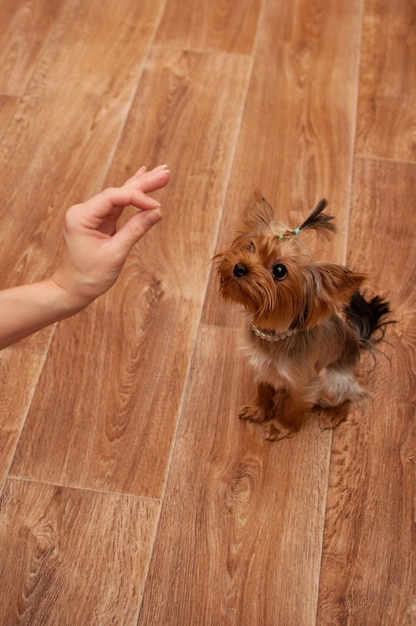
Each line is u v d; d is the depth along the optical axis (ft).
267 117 8.63
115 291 7.20
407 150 8.38
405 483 6.14
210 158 8.25
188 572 5.71
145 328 6.98
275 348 5.59
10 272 7.35
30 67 9.11
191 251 7.50
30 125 8.52
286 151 8.32
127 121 8.57
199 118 8.61
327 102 8.79
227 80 8.98
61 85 8.93
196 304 7.14
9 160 8.20
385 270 7.40
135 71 9.07
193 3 9.80
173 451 6.30
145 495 6.07
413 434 6.40
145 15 9.68
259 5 9.78
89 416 6.47
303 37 9.46
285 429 6.34
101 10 9.73
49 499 6.04
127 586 5.64
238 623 5.50
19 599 5.57
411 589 5.64
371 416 6.50
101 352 6.84
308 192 7.98
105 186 8.02
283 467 6.23
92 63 9.15
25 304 2.70
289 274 4.91
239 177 8.09
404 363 6.81
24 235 7.61
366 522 5.95
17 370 6.72
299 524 5.94
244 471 6.21
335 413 6.45
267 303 5.04
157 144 8.36
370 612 5.54
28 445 6.31
